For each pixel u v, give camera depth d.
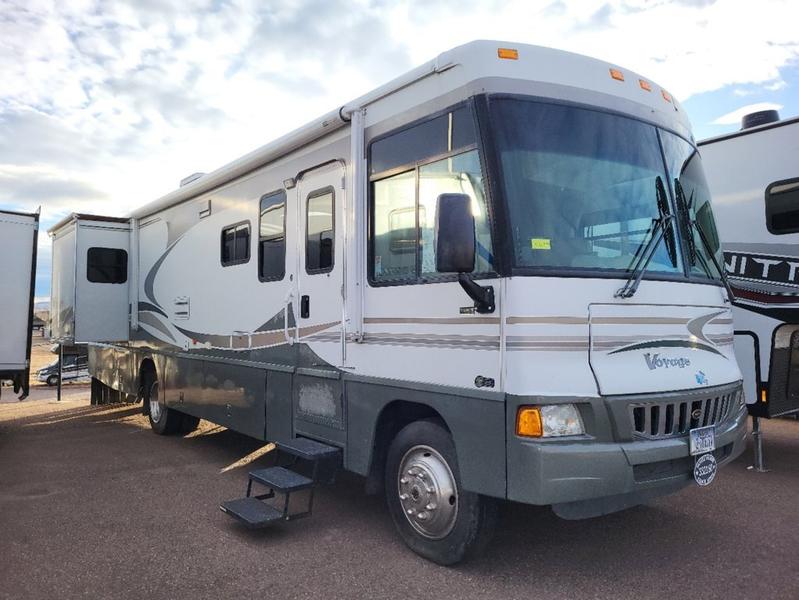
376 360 4.39
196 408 6.98
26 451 7.53
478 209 3.68
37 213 8.29
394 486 4.25
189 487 5.79
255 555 4.16
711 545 4.26
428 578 3.78
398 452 4.20
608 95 4.06
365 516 4.89
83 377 17.69
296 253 5.30
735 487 5.55
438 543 3.93
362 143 4.61
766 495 5.32
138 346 8.69
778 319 5.95
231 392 6.23
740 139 6.35
